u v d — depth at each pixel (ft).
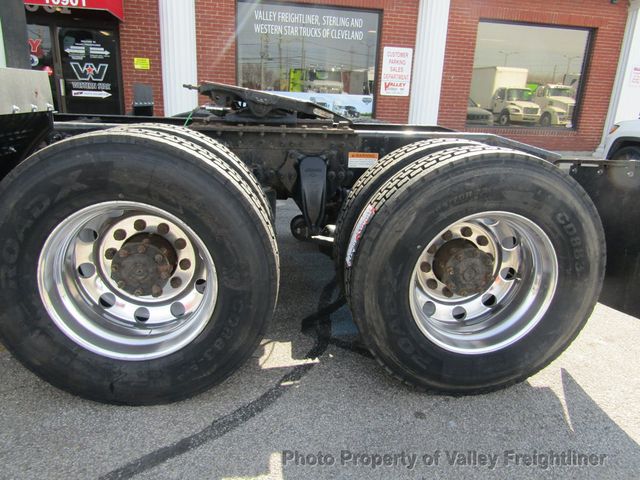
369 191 8.95
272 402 8.06
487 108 39.32
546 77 39.83
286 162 10.72
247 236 7.22
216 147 8.39
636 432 7.70
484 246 8.48
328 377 8.84
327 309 11.72
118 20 30.71
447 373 8.05
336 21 34.42
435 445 7.23
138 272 7.69
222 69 32.89
